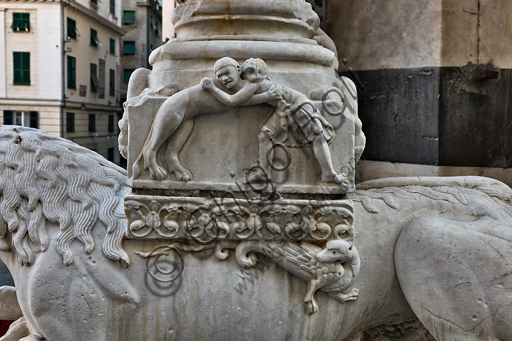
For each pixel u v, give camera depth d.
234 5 1.25
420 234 1.28
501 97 1.89
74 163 1.36
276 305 1.27
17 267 1.31
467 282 1.21
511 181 1.93
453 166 1.86
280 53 1.23
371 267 1.32
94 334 1.23
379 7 2.04
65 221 1.28
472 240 1.23
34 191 1.31
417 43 1.90
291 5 1.28
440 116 1.83
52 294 1.23
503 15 1.86
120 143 1.29
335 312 1.29
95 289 1.23
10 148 1.36
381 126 2.07
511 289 1.19
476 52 1.84
